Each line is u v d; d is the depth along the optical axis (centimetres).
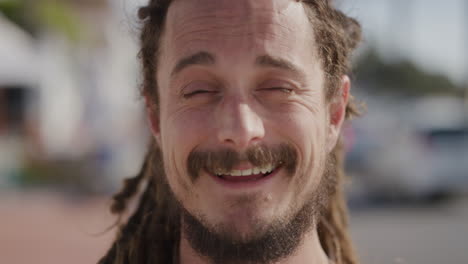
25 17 1147
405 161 1034
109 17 1658
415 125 1073
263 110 176
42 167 1181
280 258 179
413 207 1012
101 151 1187
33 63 1277
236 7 178
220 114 174
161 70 192
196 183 178
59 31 1127
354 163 1058
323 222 219
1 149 1277
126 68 1727
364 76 2970
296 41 182
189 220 181
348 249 232
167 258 209
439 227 840
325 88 195
